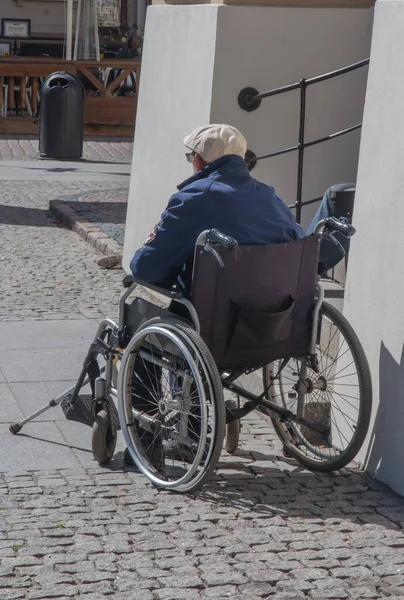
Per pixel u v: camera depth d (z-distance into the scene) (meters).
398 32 6.35
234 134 6.42
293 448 6.96
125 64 28.47
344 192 8.39
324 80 9.41
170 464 6.71
